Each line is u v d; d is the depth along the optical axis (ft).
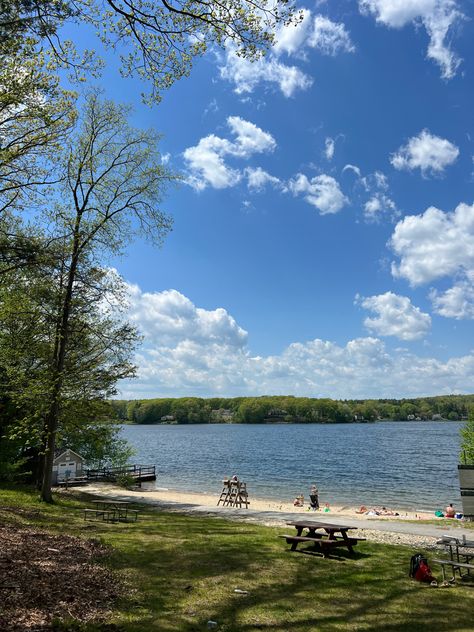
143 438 447.83
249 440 394.73
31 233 59.98
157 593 22.38
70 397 58.59
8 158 44.42
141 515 52.31
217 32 28.99
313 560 30.04
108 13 29.84
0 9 29.99
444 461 208.03
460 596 23.02
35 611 18.29
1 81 39.50
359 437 414.21
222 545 33.96
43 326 58.08
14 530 33.86
